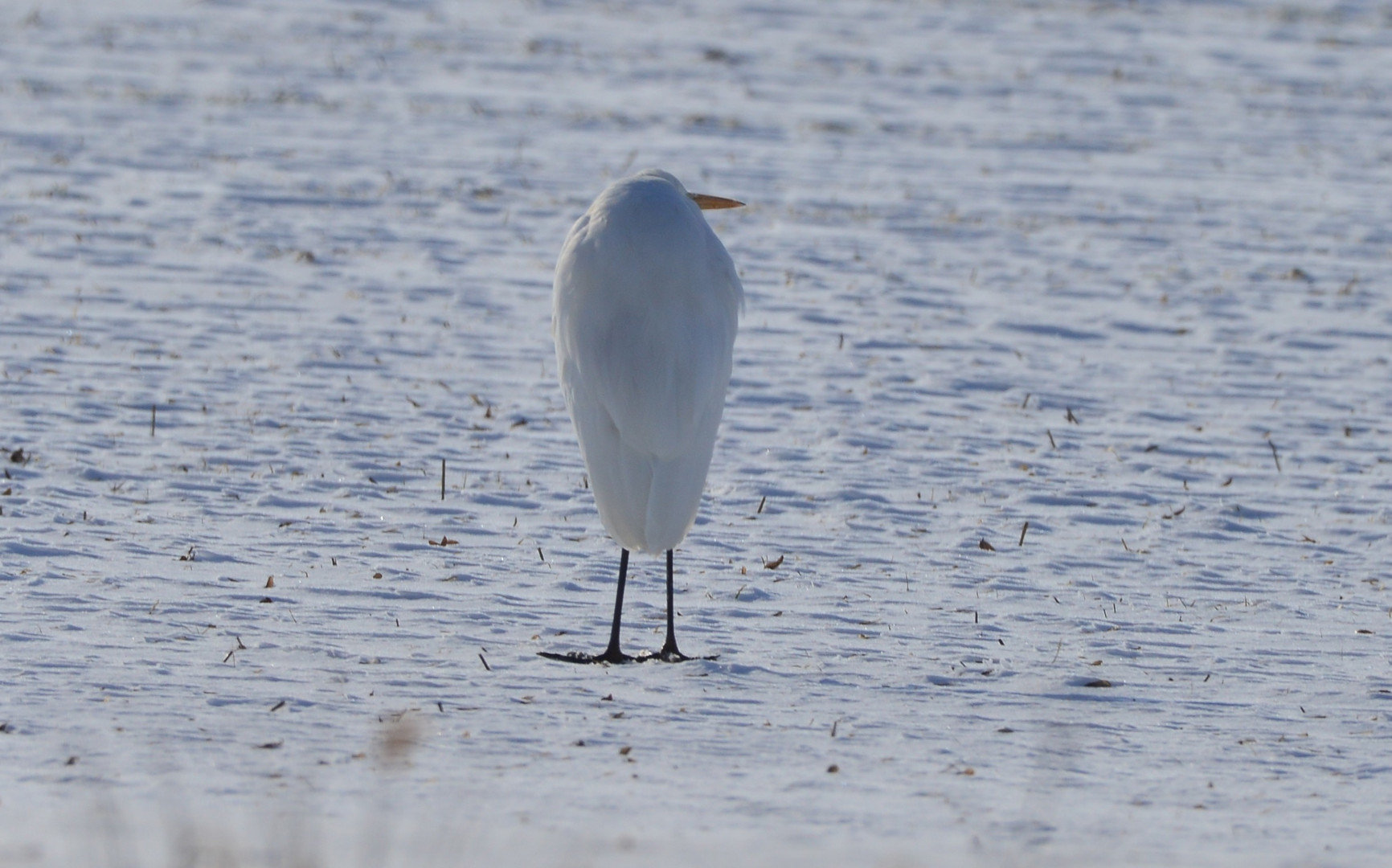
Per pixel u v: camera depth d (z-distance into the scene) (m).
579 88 35.94
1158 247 25.42
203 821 6.02
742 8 46.16
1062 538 13.31
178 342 18.39
